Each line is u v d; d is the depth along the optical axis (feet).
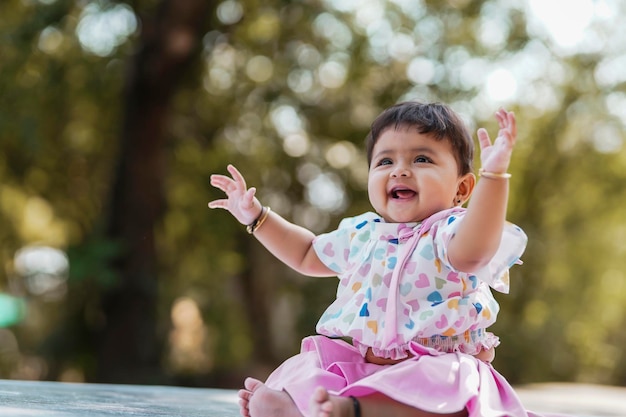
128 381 45.03
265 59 52.85
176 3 45.42
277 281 59.31
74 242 49.98
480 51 54.19
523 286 62.34
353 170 55.93
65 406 12.60
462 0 52.75
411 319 9.74
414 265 9.91
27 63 47.24
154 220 46.68
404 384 9.00
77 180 53.26
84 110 51.08
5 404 12.25
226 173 54.03
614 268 67.56
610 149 62.69
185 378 49.78
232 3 49.06
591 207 65.31
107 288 45.65
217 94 53.31
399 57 53.52
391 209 10.36
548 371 61.77
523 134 63.00
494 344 10.17
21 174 51.80
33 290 51.65
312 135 54.90
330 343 10.10
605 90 60.75
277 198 56.18
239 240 56.70
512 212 64.49
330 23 51.67
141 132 46.42
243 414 9.95
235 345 58.44
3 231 55.11
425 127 10.34
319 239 11.19
